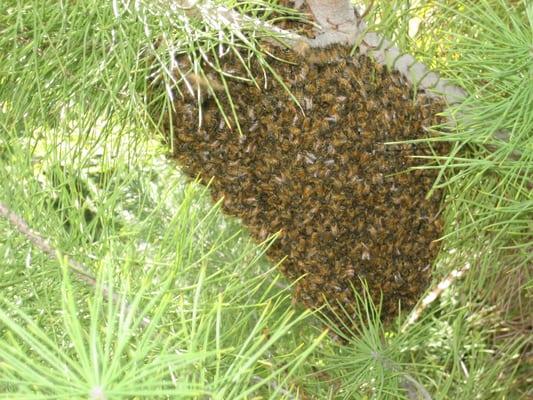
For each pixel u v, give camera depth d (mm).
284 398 699
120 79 878
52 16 844
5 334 742
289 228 938
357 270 946
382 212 936
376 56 928
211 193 959
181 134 918
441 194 981
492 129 847
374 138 915
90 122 940
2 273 759
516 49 845
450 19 1028
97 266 766
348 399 989
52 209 777
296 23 926
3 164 800
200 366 621
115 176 880
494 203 1026
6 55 907
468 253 1111
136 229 812
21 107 886
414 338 994
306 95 906
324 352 1034
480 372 1148
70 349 730
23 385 526
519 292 1183
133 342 705
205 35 825
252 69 904
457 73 961
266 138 917
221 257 1121
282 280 1136
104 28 821
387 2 987
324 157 913
